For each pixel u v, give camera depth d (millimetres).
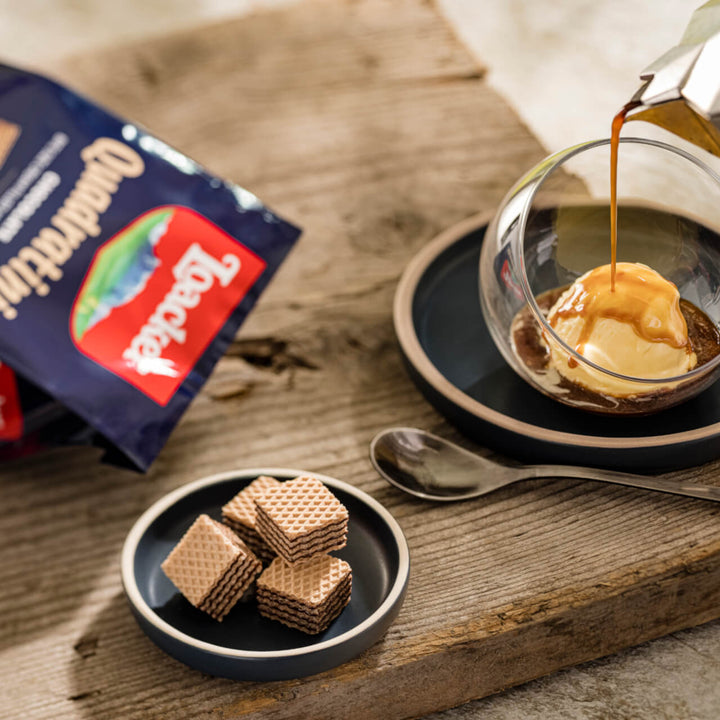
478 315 836
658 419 781
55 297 806
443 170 929
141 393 802
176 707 731
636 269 769
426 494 779
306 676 724
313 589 728
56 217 819
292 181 928
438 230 896
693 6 1523
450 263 858
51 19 1687
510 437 777
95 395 794
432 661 739
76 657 749
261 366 842
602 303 762
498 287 781
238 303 838
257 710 729
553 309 779
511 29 1554
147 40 1033
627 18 1537
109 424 792
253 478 772
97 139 838
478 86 985
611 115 1324
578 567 756
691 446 765
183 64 1012
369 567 751
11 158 825
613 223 773
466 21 1585
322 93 985
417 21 1036
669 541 760
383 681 738
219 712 729
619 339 758
